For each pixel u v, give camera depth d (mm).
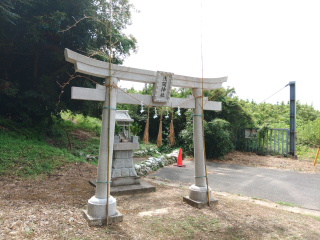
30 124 9672
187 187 6270
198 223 3713
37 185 5453
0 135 7930
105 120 3740
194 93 4863
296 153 13070
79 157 8742
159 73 4191
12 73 9852
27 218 3564
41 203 4352
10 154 6711
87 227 3396
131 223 3631
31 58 9906
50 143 10016
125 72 3947
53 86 9281
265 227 3654
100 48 9898
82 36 9117
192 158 11945
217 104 5188
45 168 6516
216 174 8266
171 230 3443
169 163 10211
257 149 13492
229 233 3420
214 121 11633
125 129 6734
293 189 6402
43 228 3270
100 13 9039
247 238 3289
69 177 6273
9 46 8977
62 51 8789
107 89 3789
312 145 14641
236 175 8172
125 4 9156
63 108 9617
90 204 3623
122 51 10258
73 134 12430
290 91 12211
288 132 12281
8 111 9828
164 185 6340
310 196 5781
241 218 3980
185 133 12461
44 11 8547
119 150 5840
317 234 3486
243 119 13727
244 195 5809
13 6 7926
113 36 9281
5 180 5465
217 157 11820
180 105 4629
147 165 8352
